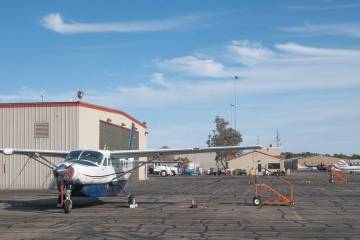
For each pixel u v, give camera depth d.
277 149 99.44
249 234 13.54
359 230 14.36
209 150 23.00
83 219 17.25
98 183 21.58
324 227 15.05
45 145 37.22
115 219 17.20
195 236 13.17
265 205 22.62
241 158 96.19
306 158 157.62
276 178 63.47
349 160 152.88
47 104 37.44
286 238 12.82
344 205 22.69
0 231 14.22
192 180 56.81
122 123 49.56
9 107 37.84
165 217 17.81
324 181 52.19
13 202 25.09
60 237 13.01
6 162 37.44
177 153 23.80
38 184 36.88
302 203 23.78
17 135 37.59
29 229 14.62
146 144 64.94
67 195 19.67
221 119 112.00
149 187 40.44
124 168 24.47
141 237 13.01
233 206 22.25
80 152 22.08
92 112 39.81
